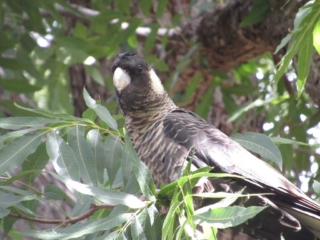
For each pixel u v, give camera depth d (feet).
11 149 25.55
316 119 43.93
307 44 27.17
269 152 27.22
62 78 52.80
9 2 42.14
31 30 44.96
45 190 27.91
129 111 34.12
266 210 28.30
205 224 21.39
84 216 25.70
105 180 29.14
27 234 22.11
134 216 23.34
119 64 34.91
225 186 28.99
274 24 38.99
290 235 28.99
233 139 28.25
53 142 26.07
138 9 47.85
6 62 40.37
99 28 46.73
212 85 46.88
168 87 44.96
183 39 46.21
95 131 27.25
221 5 42.75
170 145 30.71
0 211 24.44
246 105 43.73
